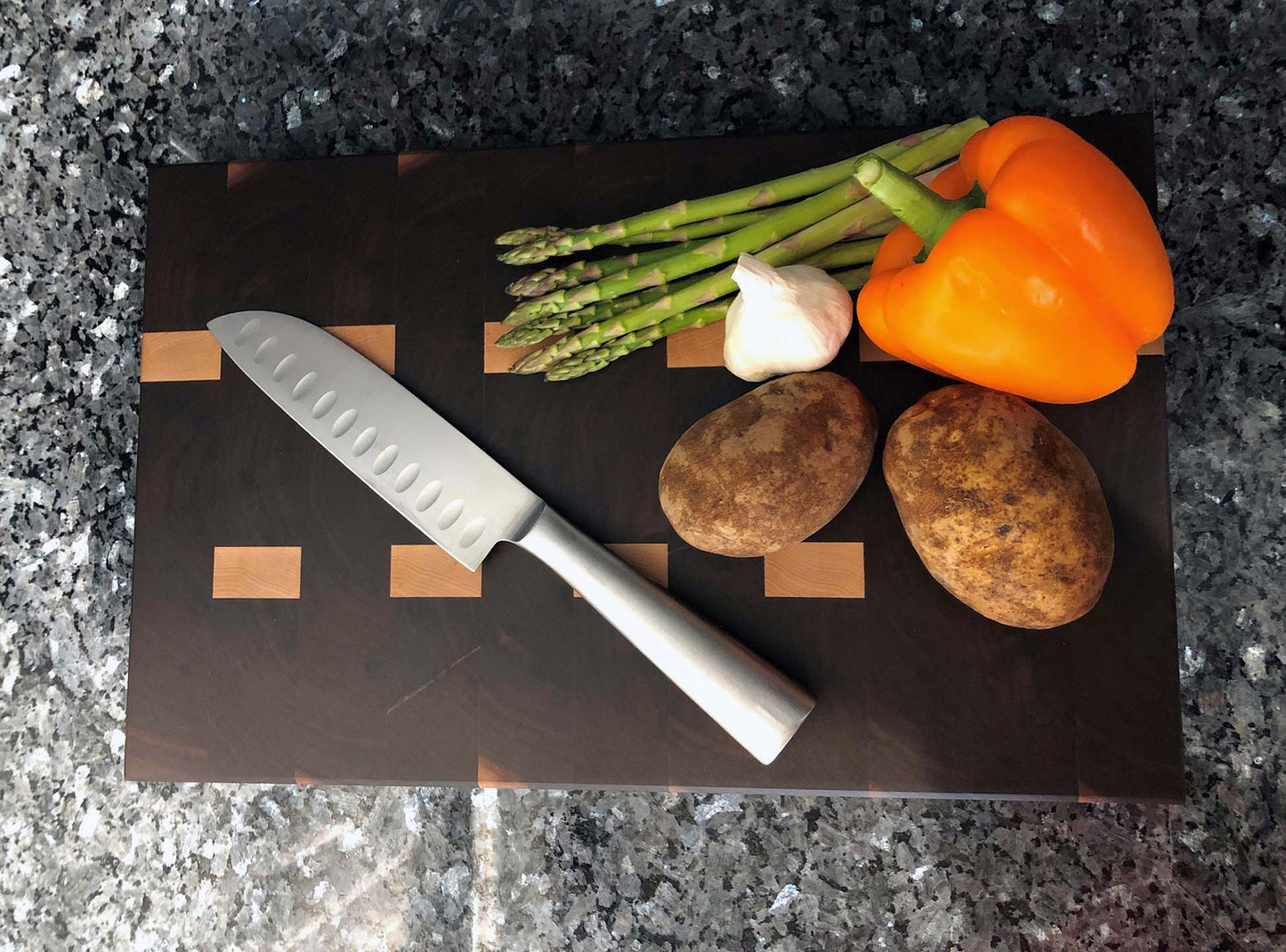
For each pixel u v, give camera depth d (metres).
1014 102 0.86
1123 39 0.86
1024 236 0.67
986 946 0.83
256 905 0.90
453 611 0.85
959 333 0.69
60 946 0.92
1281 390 0.83
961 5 0.87
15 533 0.94
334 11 0.93
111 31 0.96
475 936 0.88
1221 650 0.83
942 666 0.81
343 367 0.87
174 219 0.90
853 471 0.75
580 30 0.91
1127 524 0.80
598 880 0.87
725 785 0.82
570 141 0.89
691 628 0.78
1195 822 0.82
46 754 0.93
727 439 0.74
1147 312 0.69
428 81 0.92
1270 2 0.85
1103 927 0.83
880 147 0.81
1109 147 0.82
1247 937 0.81
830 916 0.85
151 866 0.92
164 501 0.88
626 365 0.85
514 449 0.86
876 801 0.86
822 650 0.82
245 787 0.92
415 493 0.85
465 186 0.88
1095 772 0.79
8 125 0.96
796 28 0.89
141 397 0.89
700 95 0.89
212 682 0.87
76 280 0.95
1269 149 0.85
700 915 0.86
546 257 0.83
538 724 0.84
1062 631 0.80
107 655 0.93
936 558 0.72
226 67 0.94
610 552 0.81
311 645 0.86
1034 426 0.70
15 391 0.95
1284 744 0.82
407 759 0.85
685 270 0.81
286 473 0.88
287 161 0.89
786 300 0.75
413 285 0.87
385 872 0.89
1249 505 0.83
